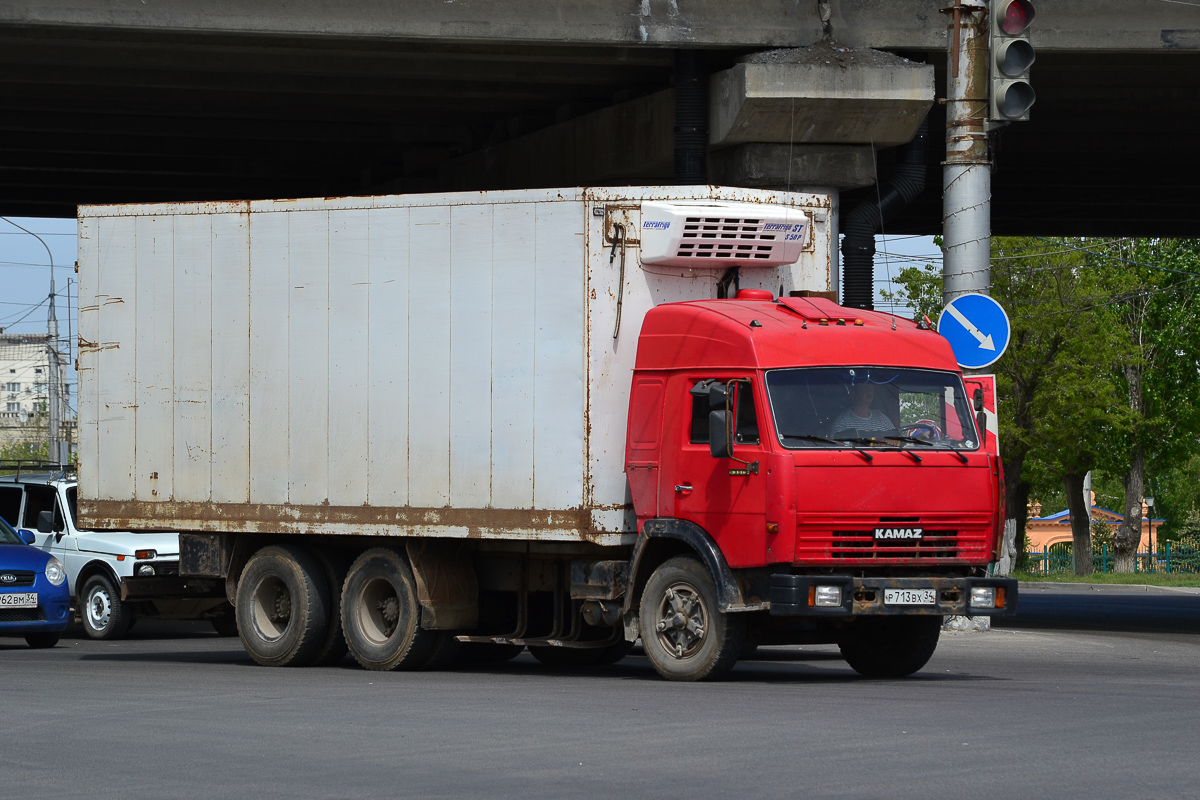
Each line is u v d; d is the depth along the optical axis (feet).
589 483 52.80
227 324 61.31
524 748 34.83
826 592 47.50
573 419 53.11
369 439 57.77
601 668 61.41
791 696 45.19
